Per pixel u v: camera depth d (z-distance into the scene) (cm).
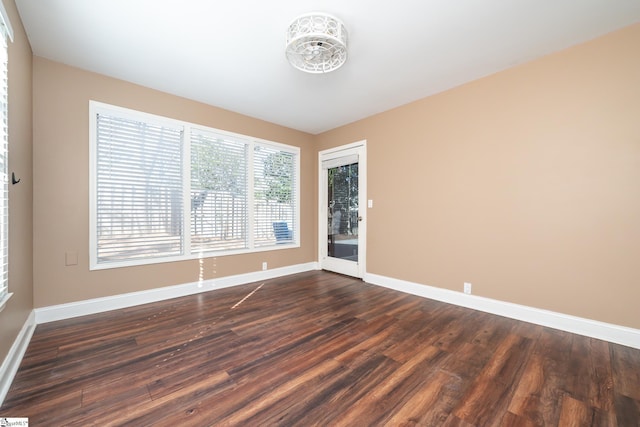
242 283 376
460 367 173
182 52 235
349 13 188
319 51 199
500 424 126
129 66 257
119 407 136
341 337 215
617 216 206
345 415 131
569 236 226
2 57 153
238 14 190
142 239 296
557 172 232
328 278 410
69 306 251
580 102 221
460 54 238
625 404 139
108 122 276
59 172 247
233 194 374
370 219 386
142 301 292
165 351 192
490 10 185
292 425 125
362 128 398
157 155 308
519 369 171
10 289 168
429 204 320
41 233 238
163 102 309
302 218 459
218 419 128
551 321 234
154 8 183
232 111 369
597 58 214
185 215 326
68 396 144
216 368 171
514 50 231
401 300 307
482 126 277
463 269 290
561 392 149
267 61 249
